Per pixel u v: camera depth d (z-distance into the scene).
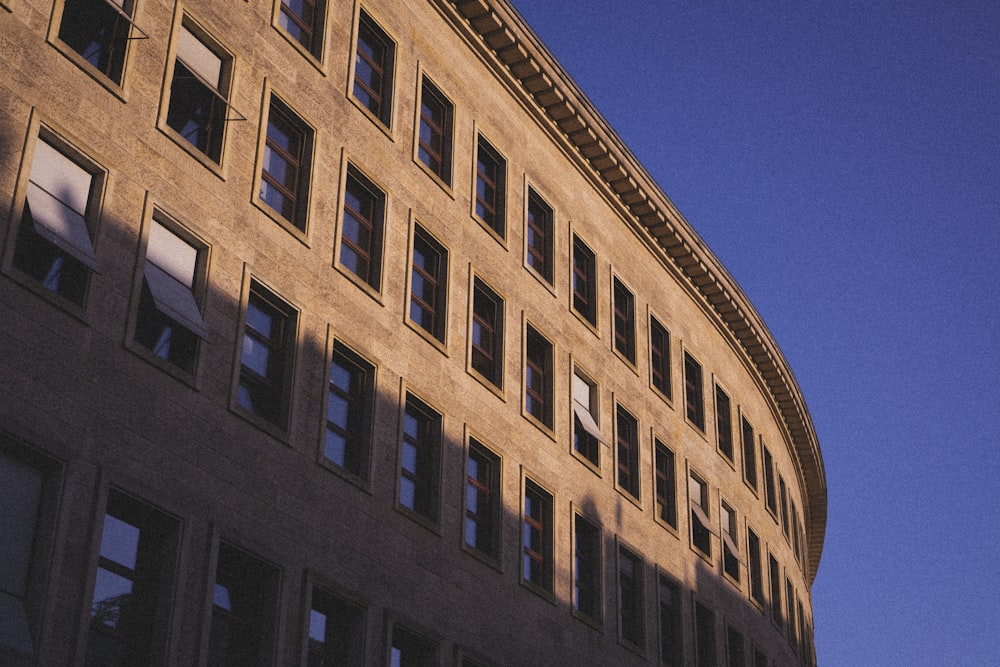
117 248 26.02
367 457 31.09
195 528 25.94
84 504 23.92
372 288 32.88
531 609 35.72
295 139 32.28
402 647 31.25
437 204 36.28
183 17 29.39
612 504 41.28
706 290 51.62
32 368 23.69
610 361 43.44
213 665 26.20
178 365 26.97
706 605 46.19
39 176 25.11
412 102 36.41
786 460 62.03
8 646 21.92
